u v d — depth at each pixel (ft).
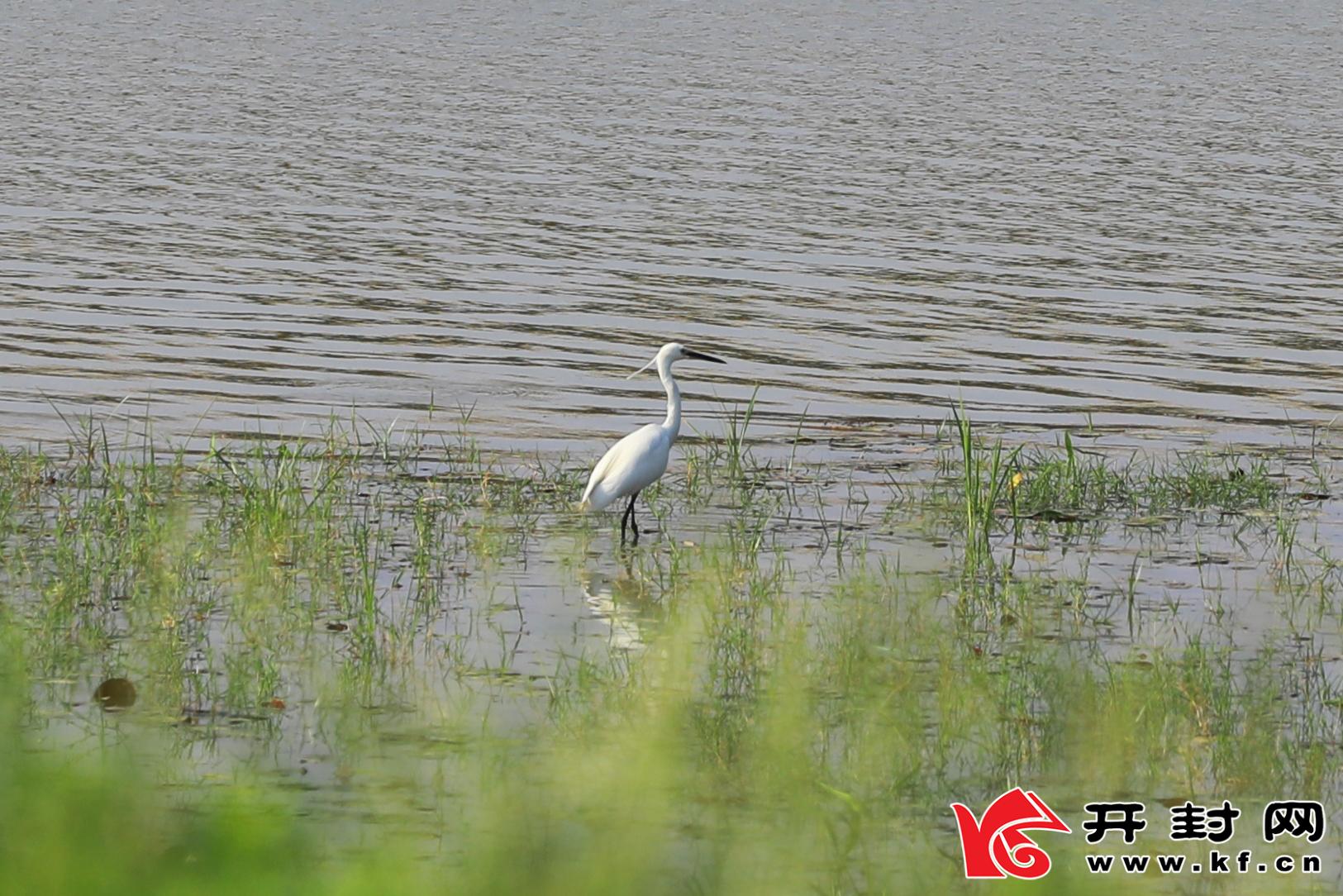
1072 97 171.32
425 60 189.06
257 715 34.88
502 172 124.06
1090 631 42.34
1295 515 54.34
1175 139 146.41
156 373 71.46
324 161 127.03
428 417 66.28
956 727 34.76
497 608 43.42
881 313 86.69
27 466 54.90
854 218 110.73
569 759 31.53
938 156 134.92
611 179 122.21
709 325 83.71
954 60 200.03
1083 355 79.41
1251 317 87.56
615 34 217.56
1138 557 49.37
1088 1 275.18
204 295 86.17
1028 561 48.75
